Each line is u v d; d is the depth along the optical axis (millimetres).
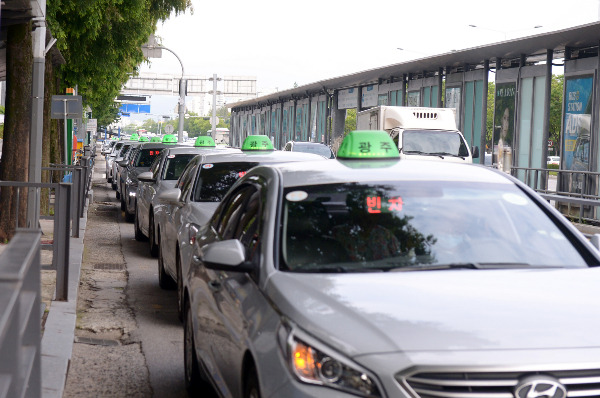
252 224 5074
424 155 25625
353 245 4551
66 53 27016
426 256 4516
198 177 10336
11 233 14250
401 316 3688
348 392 3439
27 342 3547
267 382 3699
